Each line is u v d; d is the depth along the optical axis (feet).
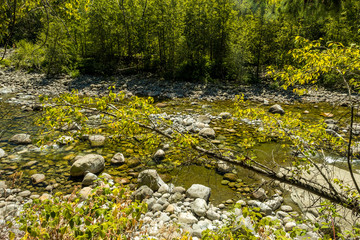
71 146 26.35
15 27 12.30
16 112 37.24
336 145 11.75
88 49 79.30
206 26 69.21
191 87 61.21
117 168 22.18
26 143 26.61
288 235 13.14
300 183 10.98
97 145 26.53
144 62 73.97
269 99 52.06
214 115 39.86
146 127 10.38
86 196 16.22
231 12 69.56
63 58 67.26
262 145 26.91
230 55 67.97
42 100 9.15
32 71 69.62
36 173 20.92
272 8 59.47
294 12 37.09
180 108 44.47
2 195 17.37
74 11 12.74
